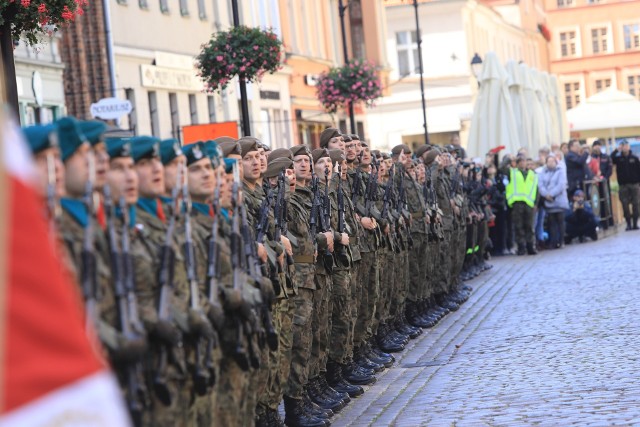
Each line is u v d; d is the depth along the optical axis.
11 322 3.65
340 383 14.27
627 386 12.62
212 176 8.94
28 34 15.41
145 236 7.58
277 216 12.00
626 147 44.34
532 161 36.03
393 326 18.30
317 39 54.97
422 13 81.81
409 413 12.48
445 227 22.81
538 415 11.47
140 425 6.67
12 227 3.68
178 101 39.00
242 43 27.52
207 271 8.35
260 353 9.69
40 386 3.66
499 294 24.69
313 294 12.88
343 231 14.31
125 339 6.58
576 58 129.38
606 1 128.38
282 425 11.60
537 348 16.30
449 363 15.97
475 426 11.25
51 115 30.44
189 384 7.75
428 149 23.62
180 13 39.81
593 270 28.05
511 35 103.31
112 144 7.50
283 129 48.44
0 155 3.69
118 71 34.16
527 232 35.69
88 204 6.73
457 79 81.69
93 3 32.91
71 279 6.03
